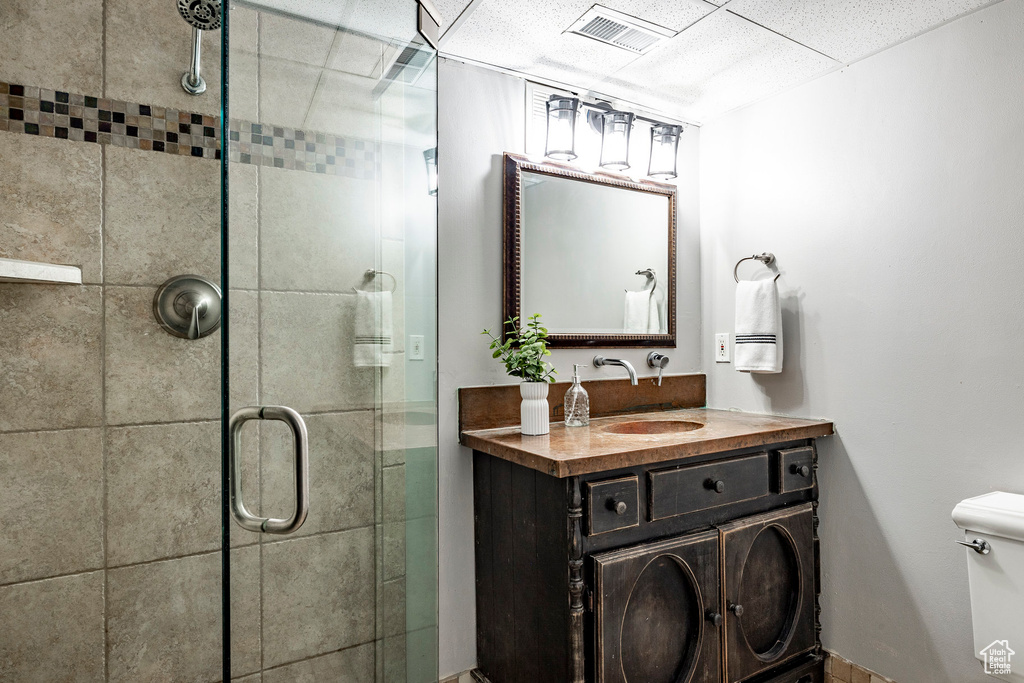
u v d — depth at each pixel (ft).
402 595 3.89
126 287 4.43
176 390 4.60
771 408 7.11
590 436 5.71
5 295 4.09
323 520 3.18
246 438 2.71
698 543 5.26
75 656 4.29
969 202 5.36
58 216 4.22
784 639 5.95
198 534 4.69
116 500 4.41
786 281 6.96
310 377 3.06
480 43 5.93
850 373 6.31
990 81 5.22
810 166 6.71
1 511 4.08
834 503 6.45
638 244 7.44
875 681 6.04
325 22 3.19
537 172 6.66
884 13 5.35
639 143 7.52
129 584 4.46
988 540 4.79
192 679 4.66
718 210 7.80
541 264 6.66
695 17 5.44
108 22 4.38
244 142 2.71
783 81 6.77
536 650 5.15
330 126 3.20
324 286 3.15
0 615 4.09
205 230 4.70
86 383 4.32
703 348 8.01
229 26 2.65
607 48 6.03
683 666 5.25
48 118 4.19
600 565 4.69
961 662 5.42
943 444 5.55
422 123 4.14
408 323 3.94
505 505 5.60
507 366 5.93
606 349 7.13
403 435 3.87
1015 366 5.07
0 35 4.08
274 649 2.90
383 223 3.64
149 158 4.51
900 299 5.88
